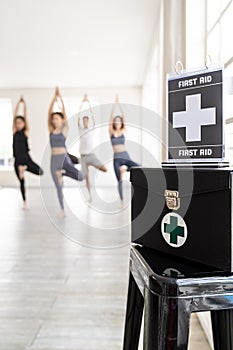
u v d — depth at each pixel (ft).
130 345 3.42
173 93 3.34
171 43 6.73
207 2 6.43
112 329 5.83
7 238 12.12
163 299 2.57
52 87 32.32
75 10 14.25
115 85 31.76
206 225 2.71
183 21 6.63
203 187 2.71
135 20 15.38
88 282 7.91
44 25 16.07
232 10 5.00
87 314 6.36
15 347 5.32
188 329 2.57
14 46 19.49
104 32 17.08
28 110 32.63
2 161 33.30
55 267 8.98
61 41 18.60
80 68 25.09
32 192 27.45
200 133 3.12
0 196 24.86
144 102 27.20
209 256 2.69
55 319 6.17
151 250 3.22
